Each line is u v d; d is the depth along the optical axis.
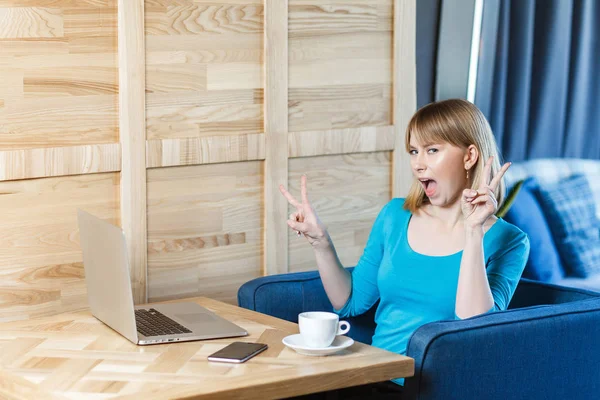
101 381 1.76
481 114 2.35
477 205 2.14
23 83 2.33
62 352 1.96
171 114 2.59
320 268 2.45
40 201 2.38
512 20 3.43
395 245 2.42
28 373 1.82
